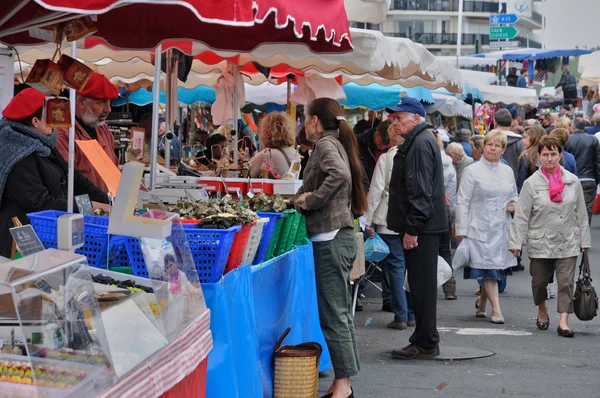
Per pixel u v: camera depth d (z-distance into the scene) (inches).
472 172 482.6
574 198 454.0
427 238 376.5
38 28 260.8
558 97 1989.4
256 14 233.5
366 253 455.2
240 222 245.6
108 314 156.0
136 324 159.8
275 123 461.1
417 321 390.3
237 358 244.5
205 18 191.8
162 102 758.5
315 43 386.9
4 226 275.9
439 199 374.0
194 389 185.5
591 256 781.3
